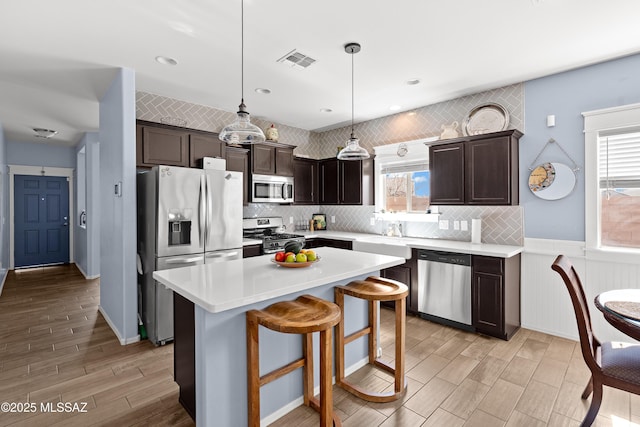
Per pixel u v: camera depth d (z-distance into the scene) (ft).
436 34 7.84
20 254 20.70
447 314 10.91
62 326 11.07
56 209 21.88
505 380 7.64
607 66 9.30
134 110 9.77
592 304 9.52
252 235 15.35
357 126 16.34
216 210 10.70
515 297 10.49
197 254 10.25
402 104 13.28
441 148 11.98
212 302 4.83
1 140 15.94
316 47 8.46
